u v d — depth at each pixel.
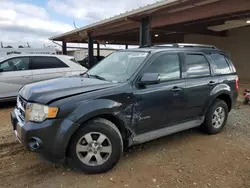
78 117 3.03
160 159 3.72
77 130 3.10
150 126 3.77
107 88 3.37
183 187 3.00
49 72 7.88
